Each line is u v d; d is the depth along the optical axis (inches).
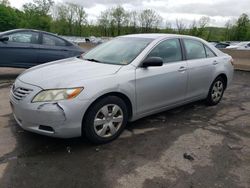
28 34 317.7
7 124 175.6
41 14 2568.9
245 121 200.2
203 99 228.5
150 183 120.3
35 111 135.7
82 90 139.0
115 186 117.4
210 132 176.6
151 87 169.6
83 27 2748.5
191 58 202.8
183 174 127.8
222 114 213.9
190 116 206.1
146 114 174.4
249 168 135.0
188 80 196.1
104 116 150.6
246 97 274.1
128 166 132.6
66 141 154.8
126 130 174.1
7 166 128.5
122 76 155.2
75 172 126.3
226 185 121.0
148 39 186.1
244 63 512.1
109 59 176.1
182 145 156.3
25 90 142.9
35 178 120.7
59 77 144.3
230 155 147.0
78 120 139.2
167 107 187.2
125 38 199.6
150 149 150.2
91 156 140.5
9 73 357.4
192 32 2588.6
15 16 2573.8
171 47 190.1
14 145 148.3
